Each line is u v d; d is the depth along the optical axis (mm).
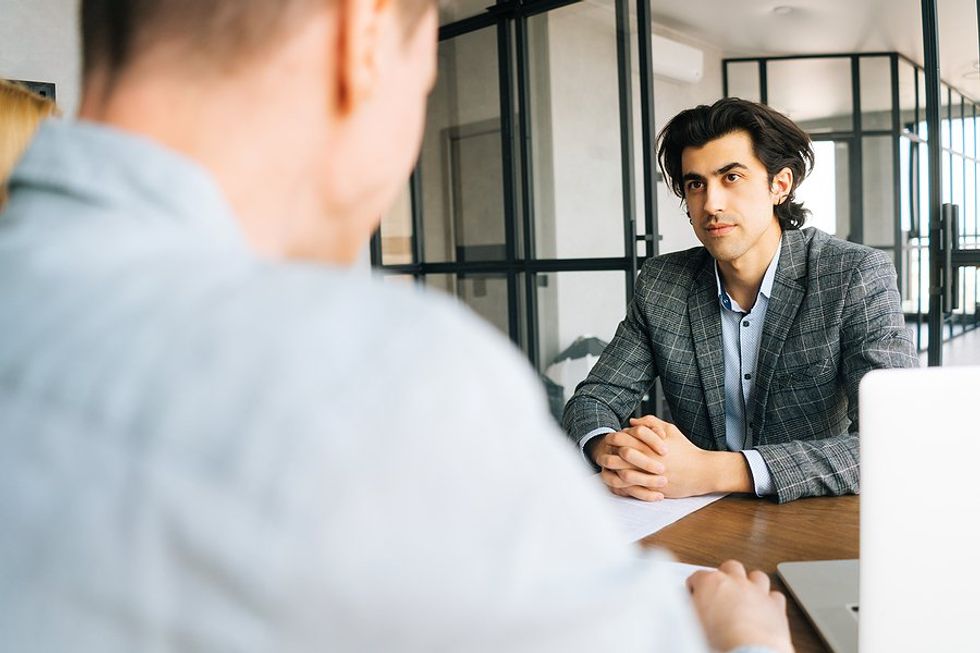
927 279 3182
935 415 696
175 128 314
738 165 1768
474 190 4867
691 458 1368
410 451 242
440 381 255
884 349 1646
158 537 235
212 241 298
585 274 4344
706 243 1846
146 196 296
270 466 235
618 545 288
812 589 951
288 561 230
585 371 4391
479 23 4672
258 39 314
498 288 4805
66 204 302
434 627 239
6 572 244
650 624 273
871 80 6602
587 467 1578
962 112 2971
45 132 321
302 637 234
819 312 1771
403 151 372
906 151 6637
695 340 1907
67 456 246
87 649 239
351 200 356
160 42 314
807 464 1333
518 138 4625
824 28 6156
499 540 247
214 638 233
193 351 255
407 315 273
